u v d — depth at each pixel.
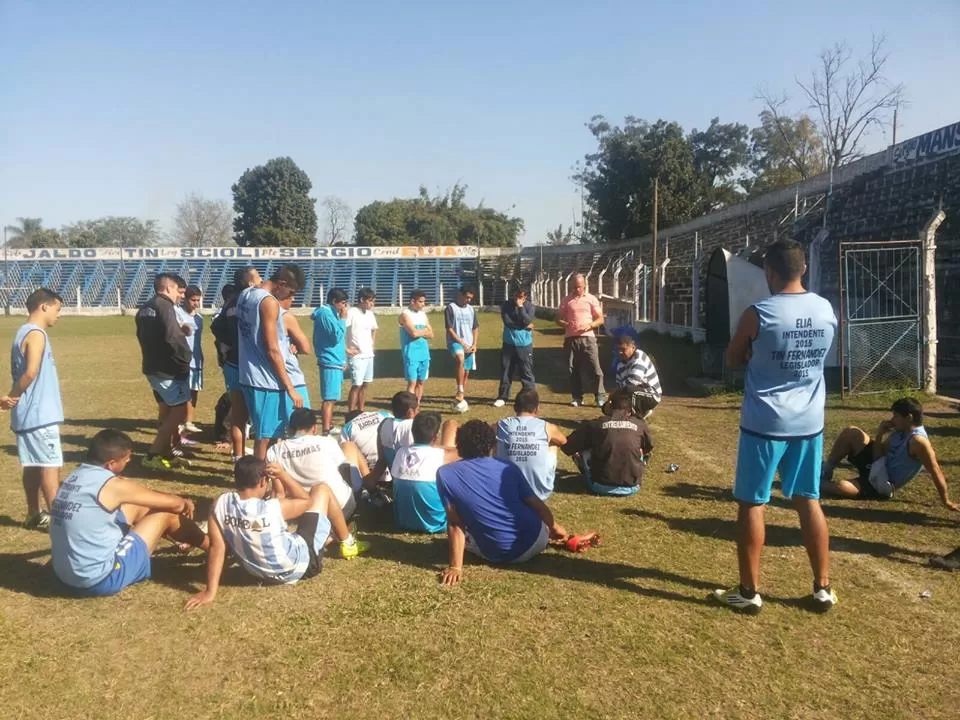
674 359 17.41
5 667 3.75
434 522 5.69
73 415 10.95
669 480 7.16
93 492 4.39
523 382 11.58
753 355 4.24
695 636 4.07
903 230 16.61
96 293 48.25
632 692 3.55
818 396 4.22
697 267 20.59
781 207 25.92
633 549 5.35
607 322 20.56
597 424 6.69
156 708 3.44
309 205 68.56
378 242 68.31
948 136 17.27
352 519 5.54
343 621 4.24
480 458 4.98
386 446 6.23
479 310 46.50
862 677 3.69
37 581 4.79
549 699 3.49
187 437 9.12
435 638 4.05
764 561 5.11
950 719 3.36
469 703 3.46
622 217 47.06
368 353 9.71
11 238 86.44
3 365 17.47
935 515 6.04
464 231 72.94
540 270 44.53
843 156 42.38
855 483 6.45
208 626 4.18
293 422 5.49
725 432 9.37
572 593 4.61
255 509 4.52
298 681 3.65
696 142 48.91
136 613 4.34
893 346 11.55
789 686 3.61
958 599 4.53
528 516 4.96
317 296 48.47
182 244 84.75
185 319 9.38
